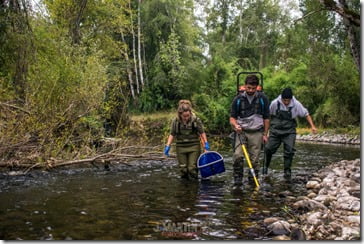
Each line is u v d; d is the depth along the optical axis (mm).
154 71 33562
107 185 6770
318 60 22156
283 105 8039
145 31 34969
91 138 9391
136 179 7398
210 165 7359
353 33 10625
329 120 23766
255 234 4207
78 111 9352
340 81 22141
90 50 17078
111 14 22234
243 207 5363
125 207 5266
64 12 16297
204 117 25000
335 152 13711
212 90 29312
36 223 4492
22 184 6684
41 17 10484
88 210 5074
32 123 7793
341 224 4484
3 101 7762
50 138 8070
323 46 21953
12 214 4836
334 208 5266
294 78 27953
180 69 32562
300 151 14109
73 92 9141
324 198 5660
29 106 7836
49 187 6496
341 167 8688
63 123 8414
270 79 28984
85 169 8398
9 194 5926
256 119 7391
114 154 8609
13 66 8961
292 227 4422
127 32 31797
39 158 7770
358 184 6656
